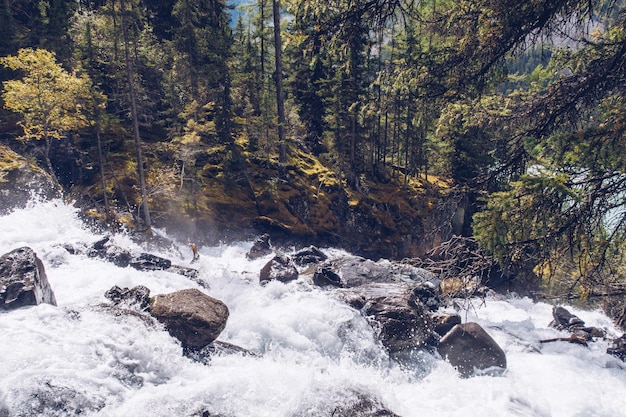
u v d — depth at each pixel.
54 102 20.08
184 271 14.51
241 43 36.94
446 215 30.61
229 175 28.55
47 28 26.41
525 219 8.77
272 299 12.54
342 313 10.98
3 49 26.12
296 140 34.72
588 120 9.80
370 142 34.91
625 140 8.11
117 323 8.08
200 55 31.50
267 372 8.07
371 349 10.08
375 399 7.80
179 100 30.00
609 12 9.11
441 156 26.31
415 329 10.60
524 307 18.97
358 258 16.44
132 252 14.83
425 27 10.95
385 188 33.69
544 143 8.94
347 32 9.93
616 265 10.41
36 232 15.78
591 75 8.96
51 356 6.61
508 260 9.33
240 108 34.41
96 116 21.59
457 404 8.49
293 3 9.70
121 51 27.75
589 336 13.36
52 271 12.07
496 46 9.95
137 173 25.06
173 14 32.19
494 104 10.92
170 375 7.50
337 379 8.13
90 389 6.29
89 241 16.05
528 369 10.37
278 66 29.88
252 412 6.79
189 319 8.59
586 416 8.58
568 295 11.20
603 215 8.62
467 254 10.44
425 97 11.77
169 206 24.47
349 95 29.56
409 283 14.95
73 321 7.89
